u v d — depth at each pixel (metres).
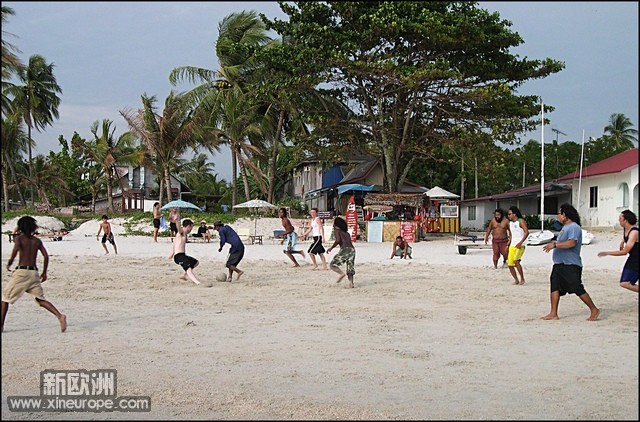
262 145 46.00
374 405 5.87
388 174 35.88
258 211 43.09
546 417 5.51
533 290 13.51
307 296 12.82
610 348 8.02
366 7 32.44
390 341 8.49
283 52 32.78
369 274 16.69
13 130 49.47
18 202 65.31
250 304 11.78
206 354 7.81
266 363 7.37
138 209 57.78
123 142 49.53
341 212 43.72
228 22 41.44
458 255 22.92
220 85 41.84
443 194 37.22
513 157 33.53
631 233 9.71
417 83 30.17
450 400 5.99
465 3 33.00
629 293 12.77
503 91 30.23
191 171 65.69
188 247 27.34
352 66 30.02
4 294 8.93
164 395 6.24
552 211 43.03
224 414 5.68
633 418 5.48
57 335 8.94
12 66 18.75
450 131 34.41
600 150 60.12
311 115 34.81
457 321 9.97
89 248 26.41
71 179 65.44
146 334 9.00
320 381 6.64
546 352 7.82
